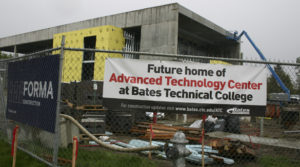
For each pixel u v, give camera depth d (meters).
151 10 22.16
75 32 24.89
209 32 28.48
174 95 4.37
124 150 3.72
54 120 4.18
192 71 4.39
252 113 4.40
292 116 9.35
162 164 5.66
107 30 22.44
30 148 5.62
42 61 4.69
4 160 4.78
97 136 8.26
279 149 7.25
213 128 10.22
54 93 4.23
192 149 6.93
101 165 4.97
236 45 33.59
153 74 4.39
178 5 20.98
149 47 21.89
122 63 4.40
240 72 4.44
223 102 4.38
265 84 4.45
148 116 12.52
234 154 6.38
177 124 12.32
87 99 8.60
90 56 19.44
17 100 5.58
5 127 6.81
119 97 4.37
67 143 6.14
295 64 4.47
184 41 30.84
